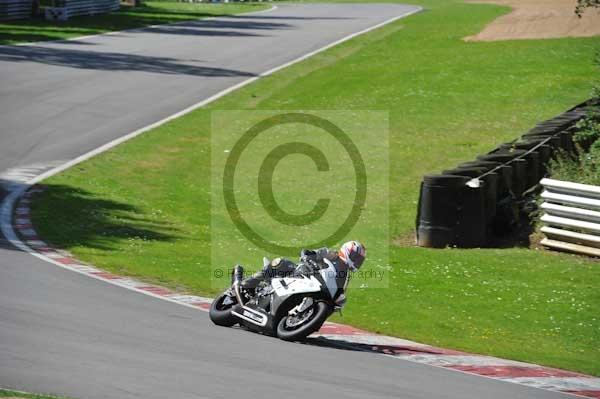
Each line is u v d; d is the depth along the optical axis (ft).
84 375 96.12
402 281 184.65
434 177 220.64
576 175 245.04
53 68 407.44
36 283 146.61
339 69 451.53
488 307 169.89
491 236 227.20
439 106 371.76
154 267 173.88
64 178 248.11
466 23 622.13
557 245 219.82
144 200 238.27
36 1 610.65
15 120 307.99
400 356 128.06
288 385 99.91
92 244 188.44
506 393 110.22
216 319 132.36
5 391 85.76
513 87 402.52
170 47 504.43
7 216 204.95
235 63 461.37
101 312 130.82
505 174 234.99
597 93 297.12
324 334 138.92
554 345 149.28
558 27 556.51
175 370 101.60
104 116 326.65
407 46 522.47
